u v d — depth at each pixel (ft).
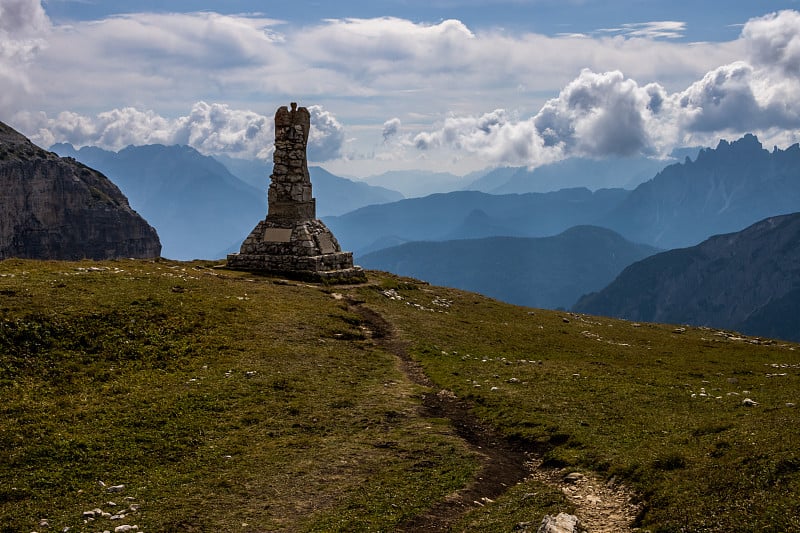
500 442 106.73
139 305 158.20
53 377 122.01
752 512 65.57
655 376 148.66
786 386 138.62
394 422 112.88
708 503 69.92
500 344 187.32
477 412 120.16
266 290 206.90
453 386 135.44
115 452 96.48
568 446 99.91
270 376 130.62
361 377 139.44
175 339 145.59
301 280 244.01
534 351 185.16
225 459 96.02
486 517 77.36
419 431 107.96
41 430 100.53
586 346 200.03
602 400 123.24
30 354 127.24
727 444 84.84
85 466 92.38
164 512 79.82
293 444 101.45
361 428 109.81
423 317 209.56
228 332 154.10
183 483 88.48
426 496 84.38
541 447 102.53
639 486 80.53
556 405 119.44
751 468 74.08
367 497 83.92
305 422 110.93
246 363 136.98
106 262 218.59
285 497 84.48
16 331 131.23
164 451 98.17
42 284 162.30
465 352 171.83
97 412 108.88
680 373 160.56
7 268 183.21
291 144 259.60
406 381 140.26
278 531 75.92
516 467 96.17
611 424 108.27
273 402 118.52
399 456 97.60
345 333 173.06
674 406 118.42
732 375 161.07
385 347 169.17
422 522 78.13
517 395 126.21
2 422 102.37
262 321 166.81
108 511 80.18
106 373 126.52
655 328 276.00
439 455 97.76
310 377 133.90
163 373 129.59
